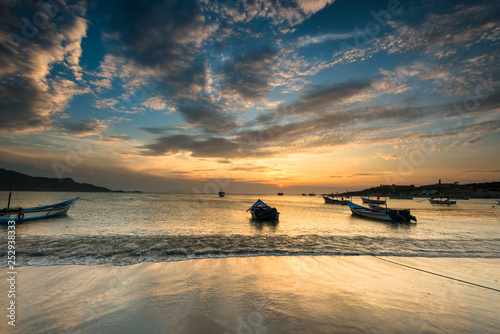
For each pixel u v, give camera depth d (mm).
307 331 4641
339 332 4641
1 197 81375
